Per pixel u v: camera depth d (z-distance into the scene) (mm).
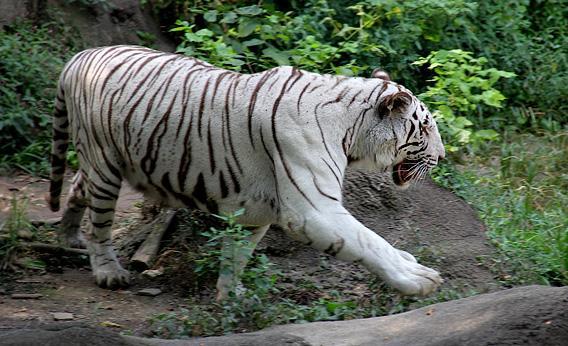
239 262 10109
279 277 11094
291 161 9719
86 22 17844
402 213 12234
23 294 10625
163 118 10180
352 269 11438
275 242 11742
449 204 12508
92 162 10836
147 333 9492
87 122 10727
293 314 9711
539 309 8000
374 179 12305
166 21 18641
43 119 15633
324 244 9656
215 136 10039
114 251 11320
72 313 10188
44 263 11539
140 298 10781
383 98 10062
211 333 9406
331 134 9836
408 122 10148
